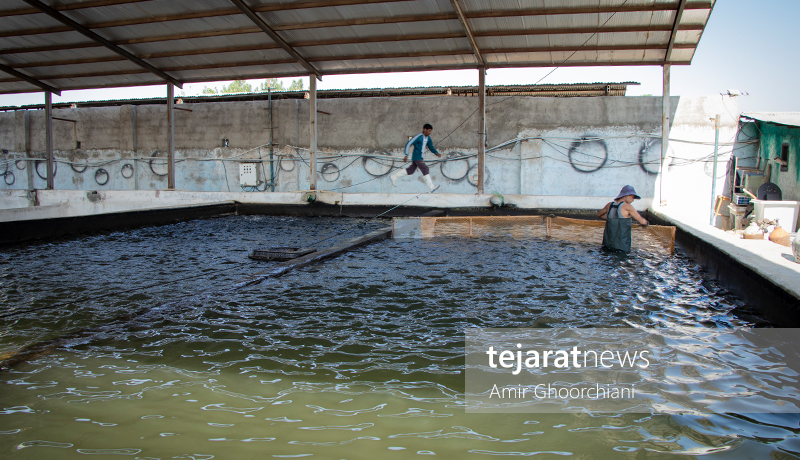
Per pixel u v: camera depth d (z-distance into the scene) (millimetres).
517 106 15492
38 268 6398
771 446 2309
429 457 2213
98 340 3715
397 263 6613
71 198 14961
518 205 12305
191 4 10414
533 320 4191
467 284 5422
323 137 16906
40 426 2488
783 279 4035
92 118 18656
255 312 4414
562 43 11609
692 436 2395
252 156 17469
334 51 12469
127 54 12516
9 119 19422
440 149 16109
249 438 2379
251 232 9984
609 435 2402
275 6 10430
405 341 3709
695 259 6738
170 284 5496
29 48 12531
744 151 14172
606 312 4398
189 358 3383
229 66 13492
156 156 18250
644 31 10766
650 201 11906
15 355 3375
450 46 11938
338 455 2230
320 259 6754
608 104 14930
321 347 3590
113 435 2404
